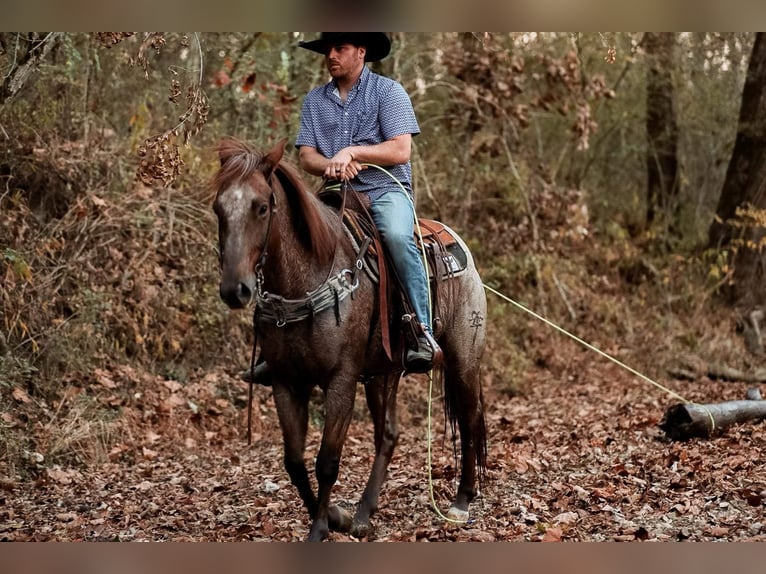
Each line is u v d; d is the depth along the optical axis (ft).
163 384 28.99
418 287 17.12
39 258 27.89
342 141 17.58
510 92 41.42
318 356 15.55
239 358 31.60
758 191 47.39
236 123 35.83
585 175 51.11
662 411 31.60
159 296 30.35
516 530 17.63
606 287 46.73
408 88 41.09
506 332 40.88
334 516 17.15
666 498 19.79
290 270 15.26
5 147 28.78
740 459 22.77
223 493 21.43
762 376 39.58
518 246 43.57
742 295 46.47
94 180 30.86
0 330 25.80
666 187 53.52
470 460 19.25
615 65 49.73
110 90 33.50
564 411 33.40
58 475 22.41
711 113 53.67
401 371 18.33
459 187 43.14
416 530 17.67
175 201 32.12
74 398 25.98
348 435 29.17
